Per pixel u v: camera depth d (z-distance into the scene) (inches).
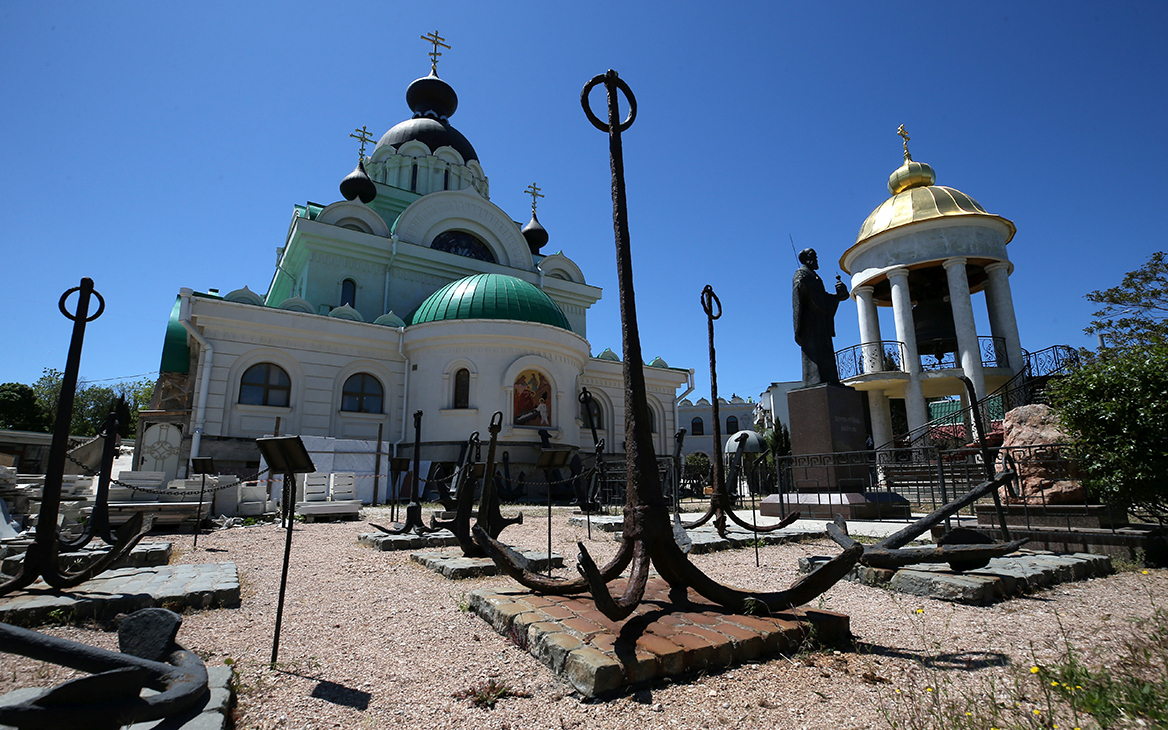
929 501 608.1
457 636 184.7
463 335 943.7
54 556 208.2
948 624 190.9
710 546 362.0
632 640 150.5
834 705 129.1
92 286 225.1
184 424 863.1
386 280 1185.4
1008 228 890.7
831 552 353.1
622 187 191.5
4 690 145.9
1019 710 124.6
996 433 647.1
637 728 120.0
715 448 369.1
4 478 479.8
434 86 1609.3
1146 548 286.7
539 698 135.7
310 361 930.1
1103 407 301.6
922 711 125.3
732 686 137.7
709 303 358.6
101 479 291.7
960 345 838.5
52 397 2167.8
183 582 238.5
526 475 925.2
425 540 382.9
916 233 887.7
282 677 152.4
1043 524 328.5
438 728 123.6
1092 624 189.9
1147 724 114.3
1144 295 805.2
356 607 226.7
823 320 520.4
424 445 913.5
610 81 198.1
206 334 866.1
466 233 1368.1
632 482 173.3
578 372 1079.6
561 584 173.6
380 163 1481.3
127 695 106.8
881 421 920.3
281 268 1316.4
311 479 619.2
